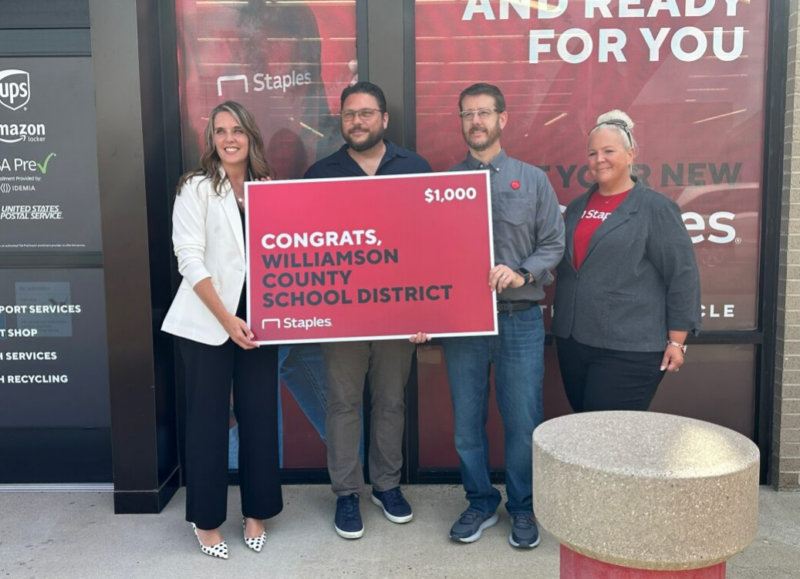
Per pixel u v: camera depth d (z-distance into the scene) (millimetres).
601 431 1811
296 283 2777
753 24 3299
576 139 3395
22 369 3539
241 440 2867
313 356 3531
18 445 3568
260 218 2771
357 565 2734
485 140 2760
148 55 3170
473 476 2959
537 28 3334
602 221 2654
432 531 3018
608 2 3309
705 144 3367
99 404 3547
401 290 2789
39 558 2807
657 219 2549
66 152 3436
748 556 2756
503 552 2828
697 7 3297
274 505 2867
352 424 3041
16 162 3445
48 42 3369
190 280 2643
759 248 3408
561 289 2844
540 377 2875
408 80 3338
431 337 2785
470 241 2764
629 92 3357
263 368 2836
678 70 3336
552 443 1709
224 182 2748
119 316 3148
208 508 2758
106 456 3574
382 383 3096
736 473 1525
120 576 2664
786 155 3266
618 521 1533
